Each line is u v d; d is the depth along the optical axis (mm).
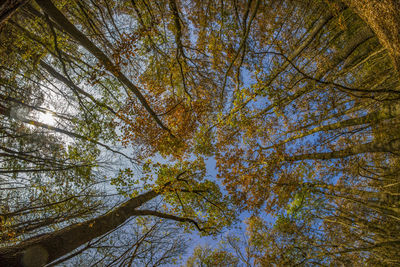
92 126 10375
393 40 4637
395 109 6852
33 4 9164
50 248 5816
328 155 9484
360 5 5219
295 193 10375
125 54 9039
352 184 10812
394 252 6836
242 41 8891
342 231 9781
